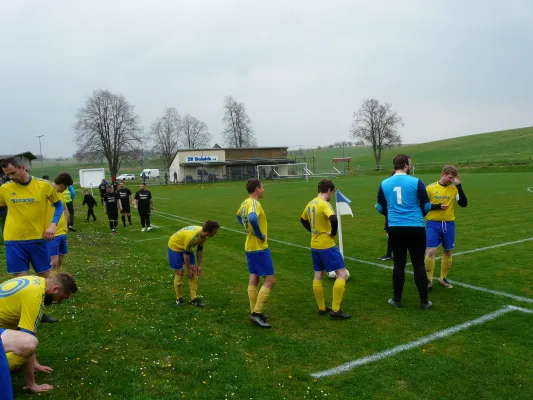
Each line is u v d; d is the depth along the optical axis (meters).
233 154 62.41
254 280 5.66
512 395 3.71
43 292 3.69
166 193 37.34
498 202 18.58
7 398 2.87
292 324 5.51
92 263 8.77
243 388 3.86
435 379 4.01
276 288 7.14
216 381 3.99
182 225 15.96
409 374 4.11
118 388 3.78
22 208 5.13
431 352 4.57
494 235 11.09
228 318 5.77
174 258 6.20
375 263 8.69
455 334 5.02
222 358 4.46
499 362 4.29
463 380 3.98
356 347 4.75
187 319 5.68
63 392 3.68
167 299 6.61
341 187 33.28
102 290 6.85
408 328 5.25
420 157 80.44
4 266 8.03
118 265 8.72
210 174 59.12
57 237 7.24
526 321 5.34
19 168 5.02
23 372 3.91
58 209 5.42
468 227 12.46
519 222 13.09
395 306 6.04
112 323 5.35
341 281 5.62
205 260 9.38
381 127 68.62
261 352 4.65
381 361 4.40
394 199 5.86
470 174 47.00
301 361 4.43
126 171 91.44
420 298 5.93
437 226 6.68
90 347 4.58
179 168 59.44
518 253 8.95
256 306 5.51
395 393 3.79
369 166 74.25
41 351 4.45
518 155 64.00
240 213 5.61
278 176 59.06
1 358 2.85
